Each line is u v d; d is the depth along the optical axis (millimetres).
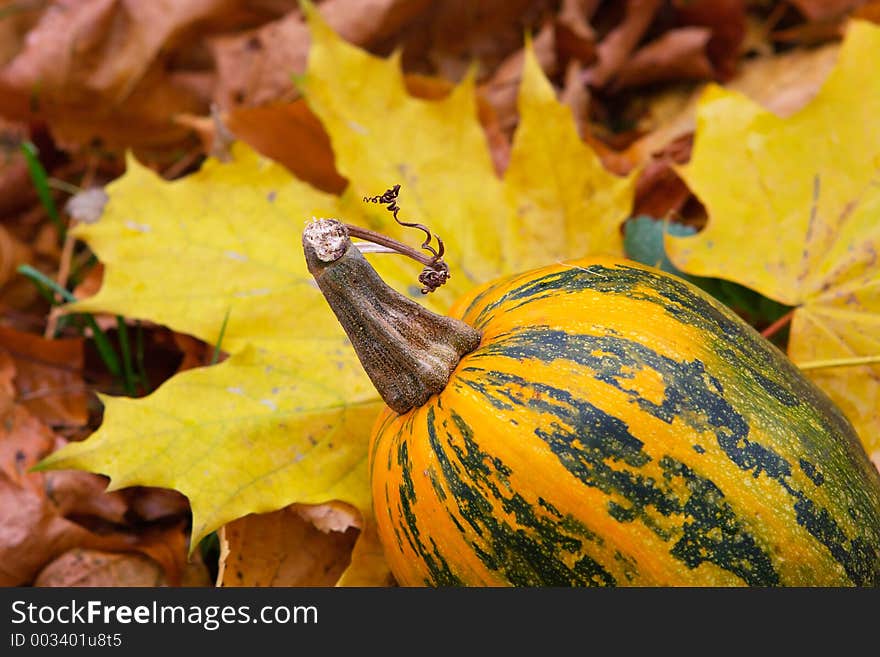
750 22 734
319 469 477
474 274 538
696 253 517
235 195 539
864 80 529
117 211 530
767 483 381
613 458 376
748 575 376
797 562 380
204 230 531
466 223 546
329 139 624
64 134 719
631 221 557
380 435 420
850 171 522
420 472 395
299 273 527
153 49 691
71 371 603
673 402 382
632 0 688
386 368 406
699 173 527
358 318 402
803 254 515
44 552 521
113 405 468
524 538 380
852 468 403
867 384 498
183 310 516
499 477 382
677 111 695
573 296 409
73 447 457
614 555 376
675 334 396
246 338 514
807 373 505
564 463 377
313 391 493
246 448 474
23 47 795
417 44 716
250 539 493
